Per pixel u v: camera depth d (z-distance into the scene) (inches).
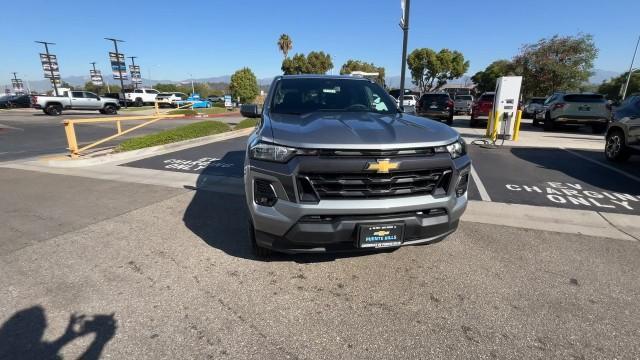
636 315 101.3
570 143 434.6
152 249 141.0
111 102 1087.6
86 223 169.0
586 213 185.6
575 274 123.3
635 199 209.8
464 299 108.4
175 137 416.2
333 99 158.4
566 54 1186.6
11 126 664.4
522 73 1293.1
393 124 119.6
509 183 243.3
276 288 113.5
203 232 158.1
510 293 111.6
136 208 190.7
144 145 371.2
